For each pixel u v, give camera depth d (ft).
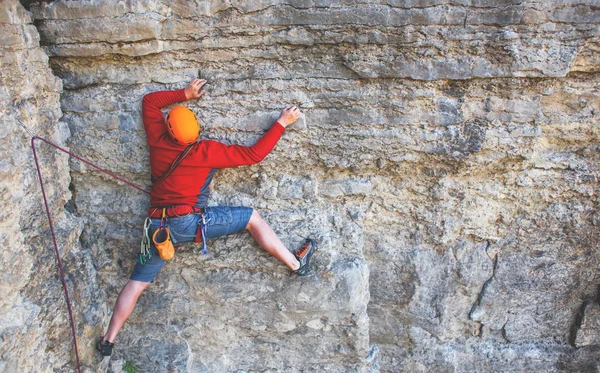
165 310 12.62
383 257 12.89
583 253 12.68
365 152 11.51
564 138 11.46
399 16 9.97
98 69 10.80
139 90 10.98
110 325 11.59
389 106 11.00
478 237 12.57
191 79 10.92
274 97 10.94
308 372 13.29
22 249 9.56
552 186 11.95
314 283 11.91
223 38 10.41
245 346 13.10
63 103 11.10
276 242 11.18
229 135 11.31
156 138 10.61
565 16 9.88
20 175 9.52
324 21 10.09
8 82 9.27
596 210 12.11
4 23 9.05
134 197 11.95
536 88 10.78
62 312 10.98
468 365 13.93
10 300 9.39
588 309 13.21
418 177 12.01
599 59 10.46
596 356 13.78
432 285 13.08
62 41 10.25
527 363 13.91
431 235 12.59
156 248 10.62
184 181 10.50
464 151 11.34
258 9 10.03
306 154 11.62
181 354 12.89
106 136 11.30
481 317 13.53
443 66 10.49
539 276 12.96
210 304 12.51
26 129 9.75
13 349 9.19
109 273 12.44
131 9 9.88
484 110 11.00
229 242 11.85
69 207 12.14
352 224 12.37
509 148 11.33
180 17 10.16
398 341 13.96
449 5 9.88
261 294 12.20
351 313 12.22
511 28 10.07
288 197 12.01
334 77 10.77
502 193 12.12
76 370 11.51
